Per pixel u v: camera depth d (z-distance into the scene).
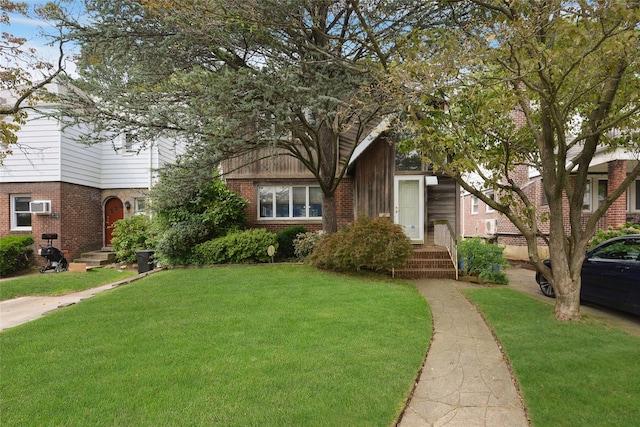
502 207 6.34
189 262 11.32
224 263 11.33
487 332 5.47
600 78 5.26
